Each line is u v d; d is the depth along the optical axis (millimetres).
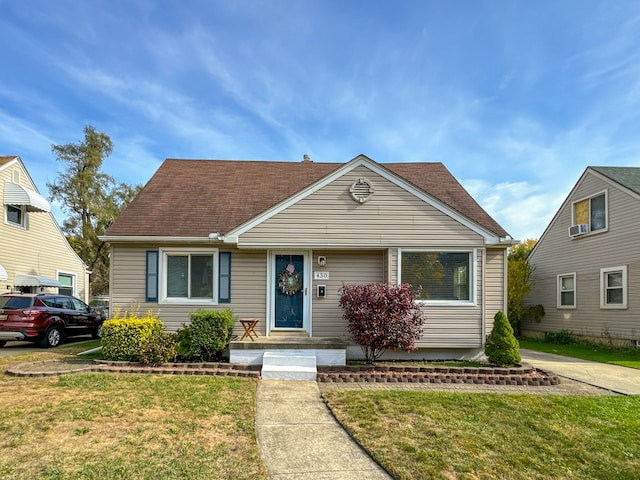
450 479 3730
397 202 9406
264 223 9352
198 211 11109
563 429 5090
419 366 8469
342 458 4195
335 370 8117
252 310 9906
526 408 5867
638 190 13078
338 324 9750
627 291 13484
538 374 8023
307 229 9344
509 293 17969
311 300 9773
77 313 13648
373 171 9477
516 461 4141
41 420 4934
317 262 9836
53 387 6477
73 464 3816
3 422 4832
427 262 9359
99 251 31219
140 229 10094
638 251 13070
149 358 8172
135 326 8555
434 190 12070
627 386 7551
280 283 9961
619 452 4449
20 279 16594
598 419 5508
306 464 4047
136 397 5996
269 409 5789
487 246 9625
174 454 4113
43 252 18625
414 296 8688
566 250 16688
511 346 8664
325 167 14328
